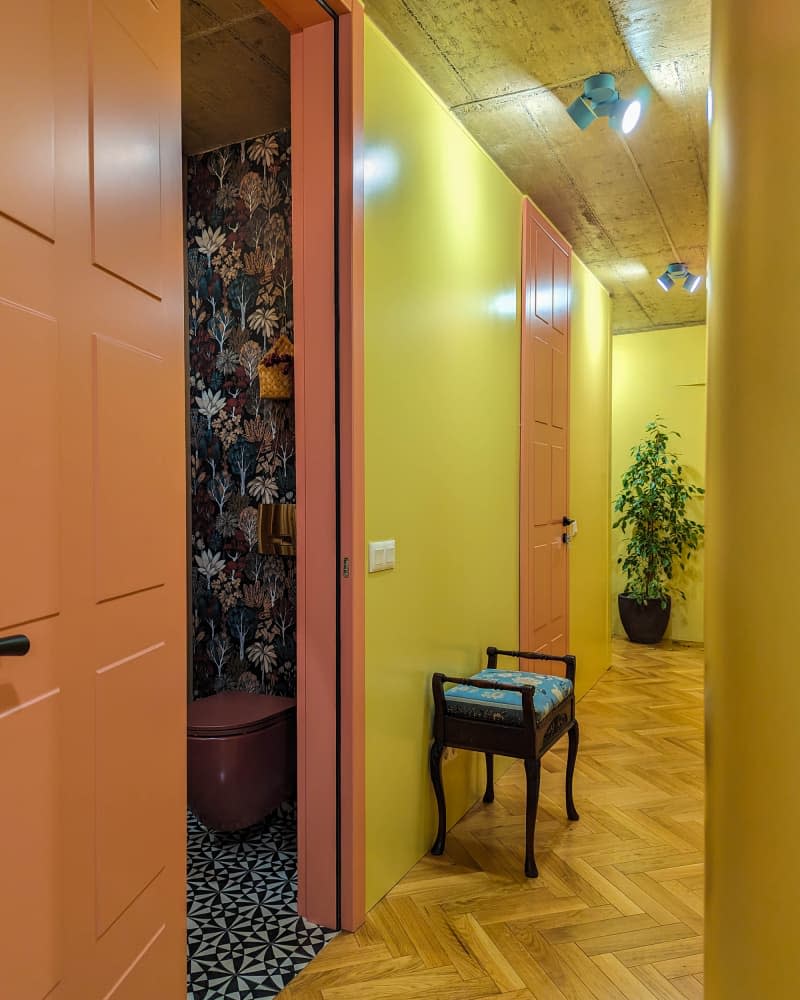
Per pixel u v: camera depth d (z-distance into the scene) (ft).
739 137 3.54
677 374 20.30
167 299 4.38
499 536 10.51
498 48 7.59
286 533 8.54
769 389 2.93
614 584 21.20
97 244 3.67
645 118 9.07
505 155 10.09
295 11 6.51
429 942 6.50
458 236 9.01
